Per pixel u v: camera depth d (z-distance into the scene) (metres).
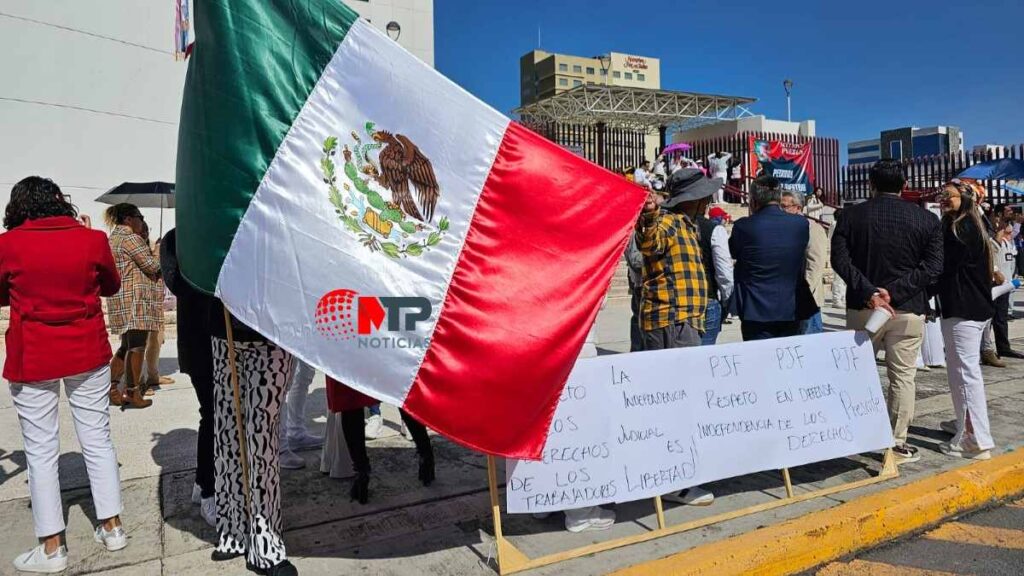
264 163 2.73
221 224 2.72
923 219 4.29
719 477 3.72
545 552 3.27
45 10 10.12
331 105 2.80
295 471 4.43
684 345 3.93
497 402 2.82
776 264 4.48
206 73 2.78
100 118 10.80
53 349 3.03
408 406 2.74
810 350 4.17
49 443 3.10
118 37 11.01
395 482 4.21
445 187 2.88
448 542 3.39
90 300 3.19
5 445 4.89
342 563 3.15
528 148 3.00
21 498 3.94
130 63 11.18
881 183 4.48
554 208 2.99
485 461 4.61
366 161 2.81
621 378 3.54
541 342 2.87
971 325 4.57
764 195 4.64
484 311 2.84
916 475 4.36
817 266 5.89
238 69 2.75
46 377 3.01
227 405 3.18
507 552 3.09
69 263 3.08
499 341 2.83
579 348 2.95
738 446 3.81
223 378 3.19
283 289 2.69
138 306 5.84
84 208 10.63
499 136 2.97
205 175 2.76
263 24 2.78
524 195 2.96
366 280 2.73
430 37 16.83
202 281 2.75
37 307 3.03
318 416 5.76
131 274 5.84
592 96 23.91
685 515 3.74
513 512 3.20
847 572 3.29
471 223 2.89
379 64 2.87
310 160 2.75
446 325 2.79
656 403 3.61
